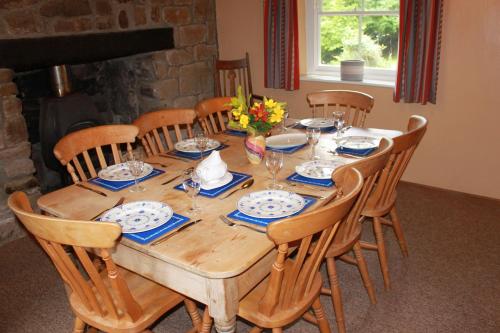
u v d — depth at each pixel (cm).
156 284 178
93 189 197
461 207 319
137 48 377
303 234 133
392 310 219
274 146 233
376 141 237
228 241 147
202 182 188
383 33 364
